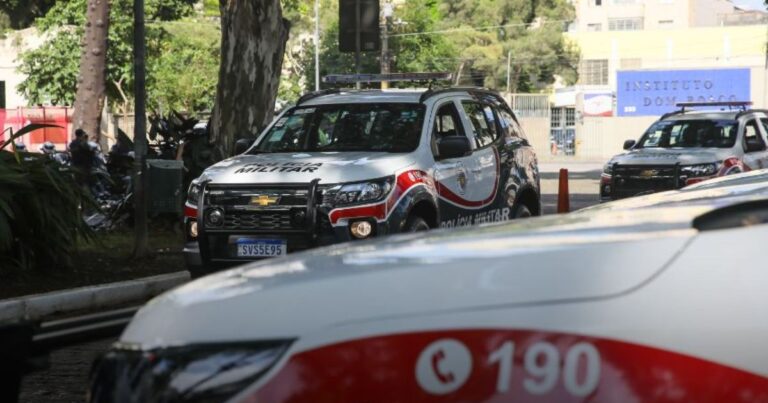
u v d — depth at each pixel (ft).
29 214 57.26
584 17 534.78
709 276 10.52
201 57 262.06
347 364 10.62
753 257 10.57
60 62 248.52
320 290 11.01
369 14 84.38
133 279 58.54
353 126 56.75
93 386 11.51
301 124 57.93
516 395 10.37
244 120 83.35
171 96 256.52
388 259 11.83
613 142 372.79
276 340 10.83
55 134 240.94
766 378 10.21
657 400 10.20
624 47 459.32
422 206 53.78
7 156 57.52
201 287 11.98
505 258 10.96
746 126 100.53
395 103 57.41
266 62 83.46
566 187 82.74
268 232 51.24
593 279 10.62
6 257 57.11
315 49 316.19
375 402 10.54
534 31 432.66
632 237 11.25
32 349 11.75
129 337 11.69
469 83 428.15
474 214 58.03
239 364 10.82
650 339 10.31
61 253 59.36
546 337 10.42
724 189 29.78
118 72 245.24
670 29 458.09
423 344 10.56
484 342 10.49
